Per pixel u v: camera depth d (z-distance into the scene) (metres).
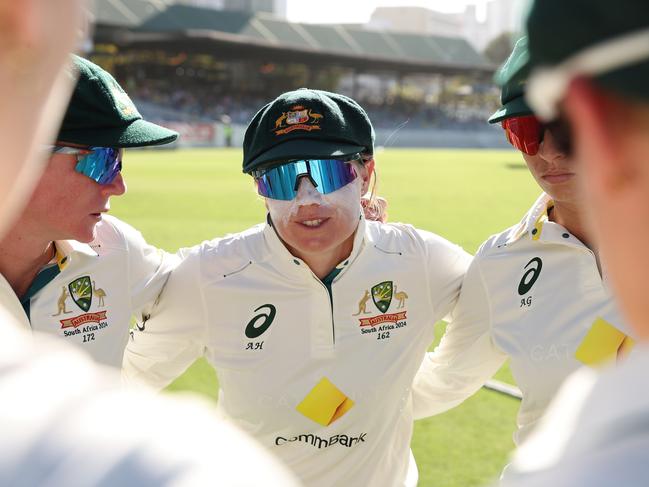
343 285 2.36
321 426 2.38
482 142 43.44
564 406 0.60
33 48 0.54
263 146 2.24
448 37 59.84
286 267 2.34
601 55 0.55
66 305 2.28
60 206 2.12
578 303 2.25
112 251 2.38
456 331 2.54
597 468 0.51
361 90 59.75
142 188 15.81
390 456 2.49
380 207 2.67
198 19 48.50
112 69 44.09
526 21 0.61
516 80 1.31
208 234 10.37
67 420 0.50
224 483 0.49
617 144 0.57
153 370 2.62
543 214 2.32
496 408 4.43
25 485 0.47
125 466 0.48
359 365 2.40
